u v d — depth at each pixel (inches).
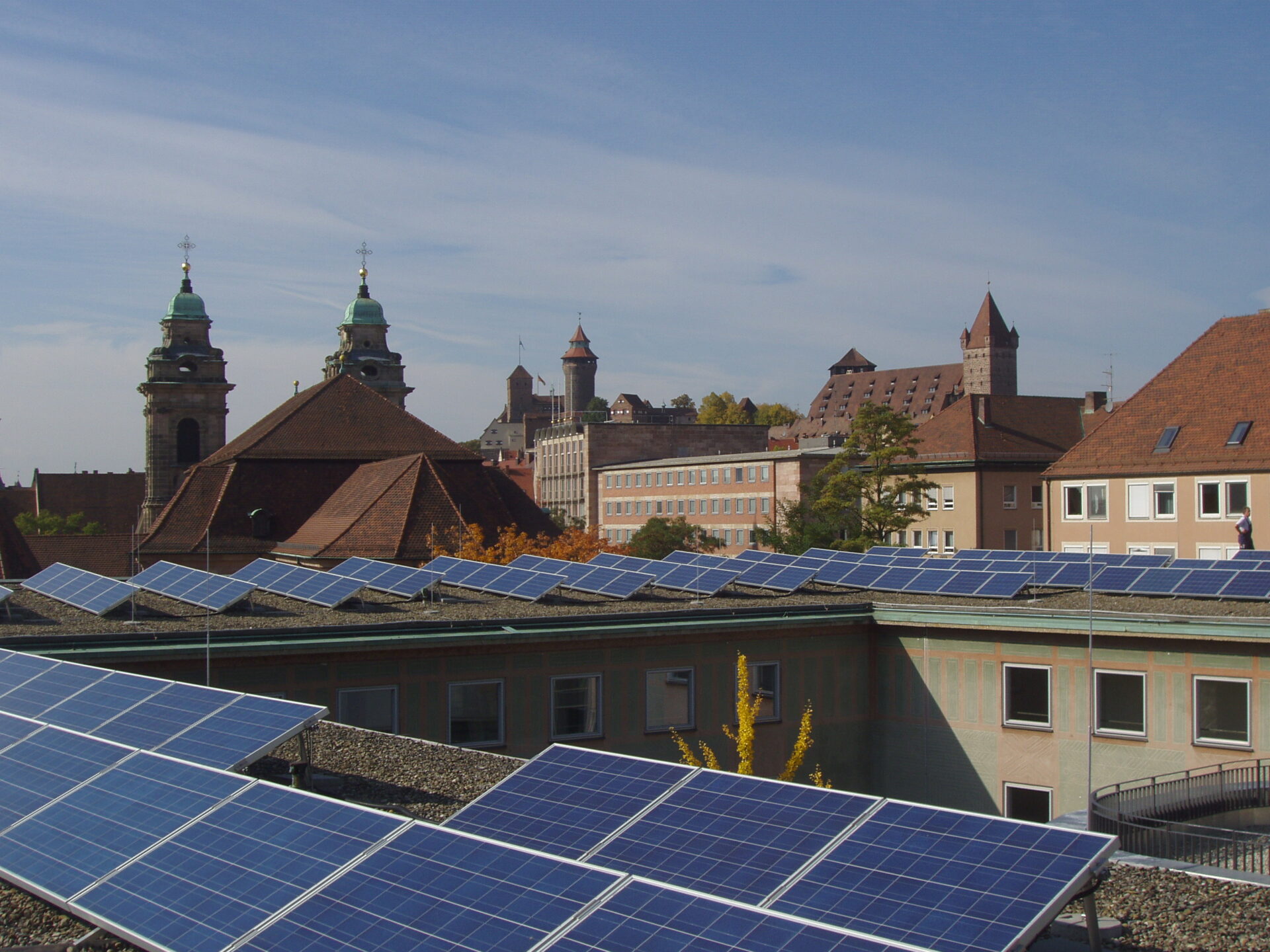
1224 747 1289.4
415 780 830.5
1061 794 1397.6
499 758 898.7
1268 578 1438.2
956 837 495.8
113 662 1153.4
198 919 458.9
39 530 6117.1
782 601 1595.7
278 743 690.8
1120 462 3100.4
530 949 412.8
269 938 436.1
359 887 460.4
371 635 1279.5
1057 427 4308.6
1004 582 1555.1
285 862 489.7
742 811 563.8
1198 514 2950.3
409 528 2847.0
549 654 1353.3
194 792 569.0
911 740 1514.5
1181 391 3144.7
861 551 3216.0
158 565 1708.9
